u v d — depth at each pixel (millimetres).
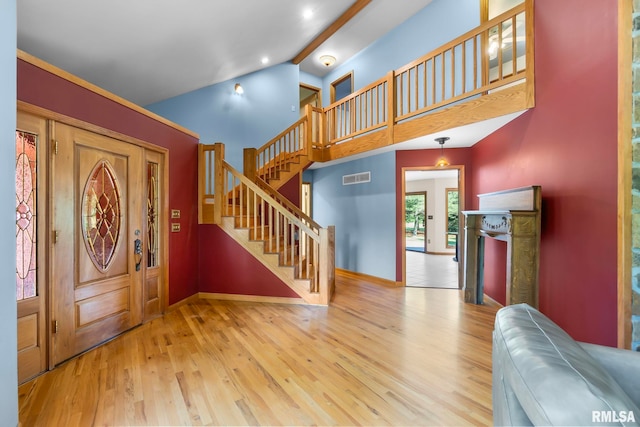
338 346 2586
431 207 8984
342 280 5309
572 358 860
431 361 2320
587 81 2107
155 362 2303
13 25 1436
